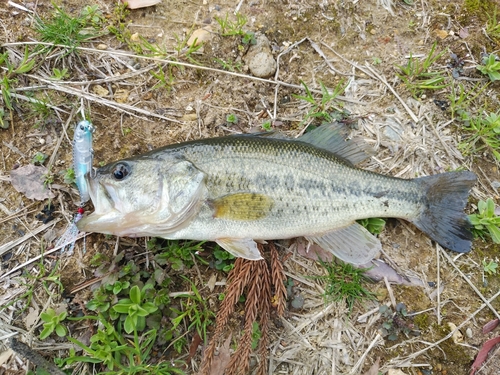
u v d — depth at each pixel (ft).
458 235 1.52
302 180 1.40
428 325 1.49
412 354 1.46
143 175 1.32
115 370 1.34
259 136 1.46
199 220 1.36
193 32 1.73
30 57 1.60
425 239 1.59
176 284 1.45
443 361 1.46
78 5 1.70
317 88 1.75
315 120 1.70
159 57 1.68
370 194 1.46
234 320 1.44
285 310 1.47
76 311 1.38
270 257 1.50
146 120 1.62
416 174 1.68
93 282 1.39
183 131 1.62
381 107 1.75
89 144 1.38
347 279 1.51
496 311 1.52
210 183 1.35
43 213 1.47
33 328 1.36
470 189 1.58
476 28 1.84
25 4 1.65
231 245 1.38
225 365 1.34
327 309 1.49
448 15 1.86
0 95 1.54
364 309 1.50
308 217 1.42
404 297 1.52
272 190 1.38
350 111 1.73
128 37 1.70
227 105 1.67
